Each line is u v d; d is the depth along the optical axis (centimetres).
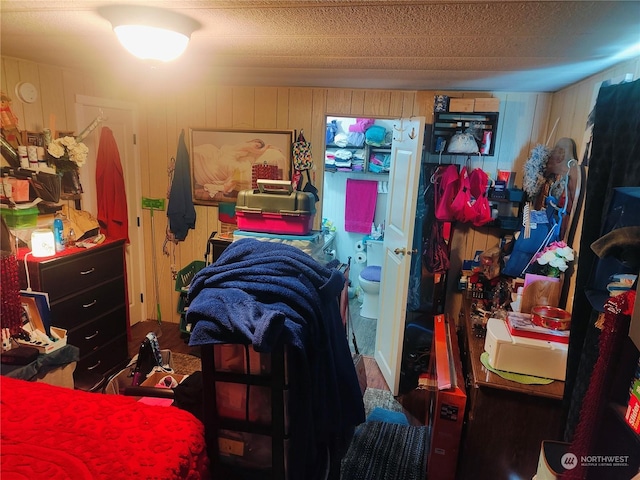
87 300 286
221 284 124
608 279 140
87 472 86
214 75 289
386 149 451
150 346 224
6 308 196
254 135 348
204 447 104
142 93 364
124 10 134
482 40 157
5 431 95
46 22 155
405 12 126
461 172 312
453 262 335
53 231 270
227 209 360
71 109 303
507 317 214
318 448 138
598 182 149
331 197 491
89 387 274
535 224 260
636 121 135
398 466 224
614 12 117
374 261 471
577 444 118
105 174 339
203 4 124
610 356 111
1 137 246
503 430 183
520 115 309
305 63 224
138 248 391
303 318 117
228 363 118
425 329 339
